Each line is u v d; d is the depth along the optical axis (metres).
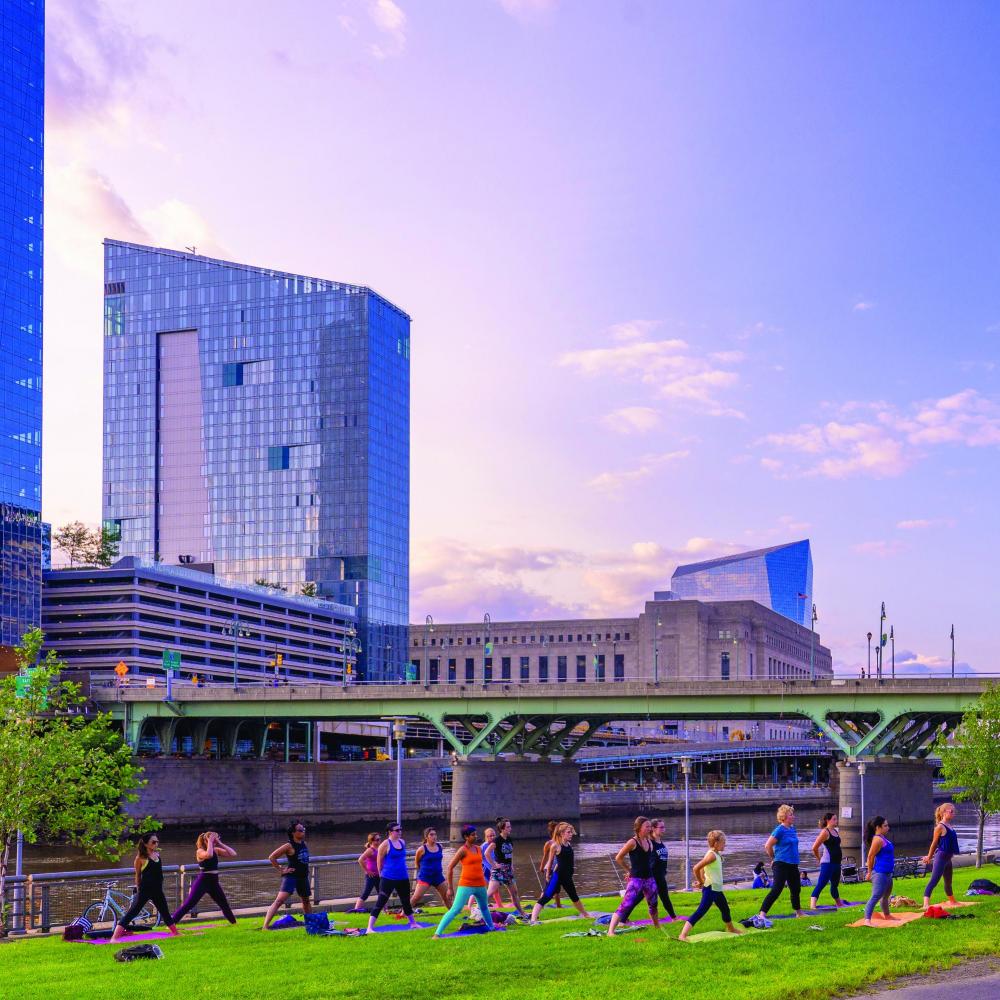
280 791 158.75
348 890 52.56
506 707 140.62
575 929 35.94
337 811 163.12
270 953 32.47
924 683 124.06
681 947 30.98
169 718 155.75
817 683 128.75
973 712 70.94
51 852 114.06
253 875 65.38
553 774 148.00
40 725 46.72
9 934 41.22
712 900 33.38
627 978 27.28
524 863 99.06
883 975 27.56
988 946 30.59
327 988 26.91
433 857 40.50
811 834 143.38
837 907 38.66
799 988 25.88
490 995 25.92
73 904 52.28
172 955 32.88
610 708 137.00
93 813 45.44
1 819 43.25
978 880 43.38
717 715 139.12
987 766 67.94
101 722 48.81
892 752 133.25
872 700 126.50
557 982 27.17
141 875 37.03
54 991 27.69
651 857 34.31
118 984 28.31
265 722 182.00
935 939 31.62
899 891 46.62
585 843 131.38
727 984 26.36
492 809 140.62
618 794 193.25
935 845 37.81
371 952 32.06
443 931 35.28
